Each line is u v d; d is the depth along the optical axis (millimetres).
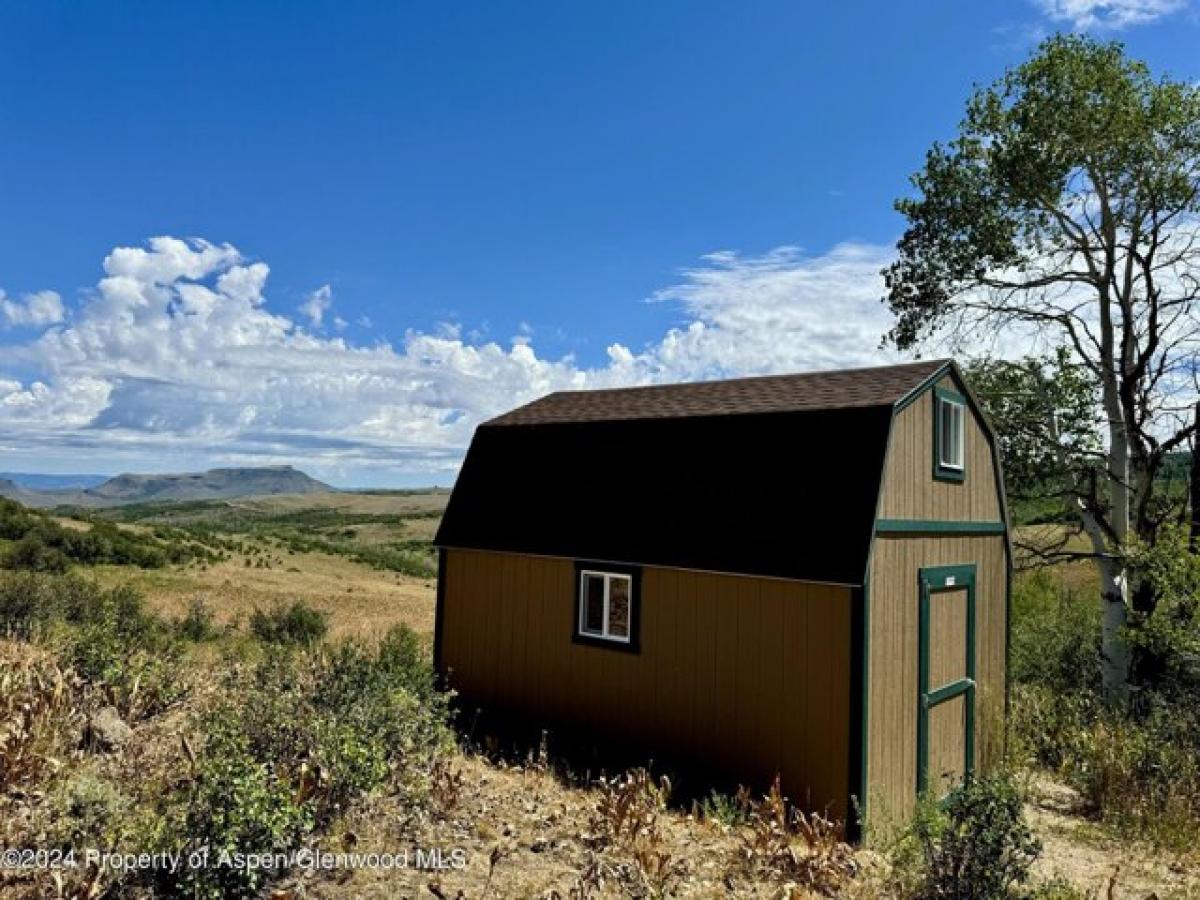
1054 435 17875
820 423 9125
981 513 11273
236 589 37812
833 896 6176
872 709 8305
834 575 8234
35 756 5703
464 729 11258
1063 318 17719
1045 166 16234
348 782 5863
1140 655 15336
